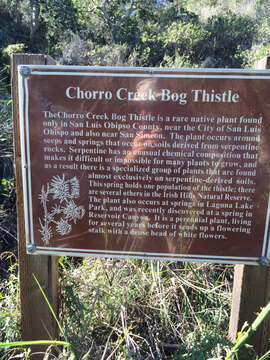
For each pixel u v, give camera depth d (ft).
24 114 4.61
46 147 4.68
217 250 4.84
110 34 47.57
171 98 4.48
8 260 7.32
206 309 5.67
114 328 5.23
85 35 46.26
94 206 4.82
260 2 51.19
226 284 6.39
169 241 4.87
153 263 6.63
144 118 4.54
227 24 42.63
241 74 4.37
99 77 4.48
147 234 4.87
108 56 34.37
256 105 4.43
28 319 5.17
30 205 4.85
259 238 4.76
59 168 4.74
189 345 5.26
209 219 4.76
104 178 4.73
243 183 4.63
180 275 6.49
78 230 4.90
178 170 4.65
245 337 3.96
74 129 4.62
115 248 4.94
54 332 5.22
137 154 4.64
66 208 4.84
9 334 5.25
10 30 44.98
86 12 48.88
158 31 48.55
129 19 47.98
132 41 46.68
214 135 4.53
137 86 4.47
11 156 8.50
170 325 5.74
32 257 5.04
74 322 5.32
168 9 49.37
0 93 11.24
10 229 7.85
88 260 6.91
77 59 37.73
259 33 42.63
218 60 39.50
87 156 4.68
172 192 4.72
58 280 5.48
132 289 6.21
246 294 4.97
